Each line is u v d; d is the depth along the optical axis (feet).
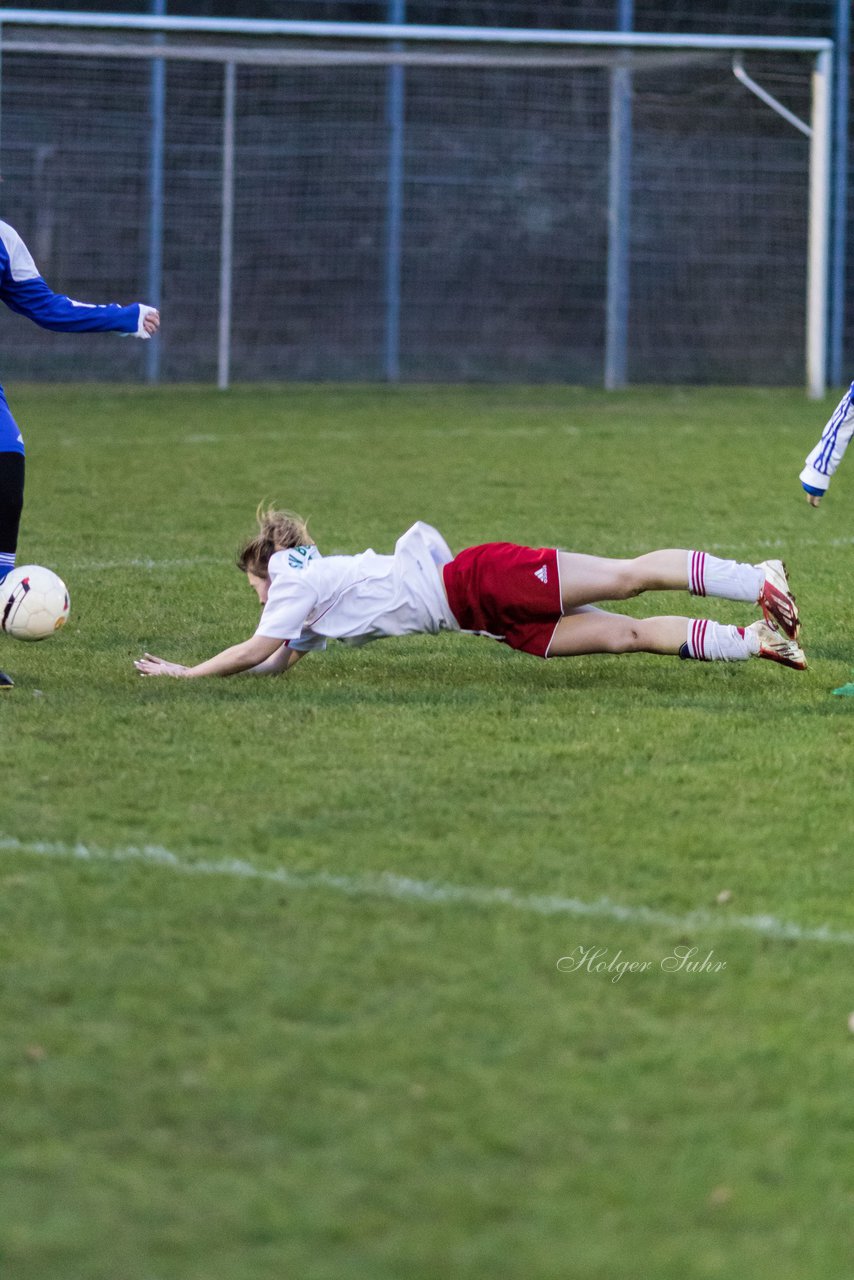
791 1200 32.07
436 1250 30.30
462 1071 36.73
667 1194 32.19
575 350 256.11
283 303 250.37
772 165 252.21
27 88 237.45
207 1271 29.66
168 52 215.10
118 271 244.42
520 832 51.98
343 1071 36.68
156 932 43.96
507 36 217.77
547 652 71.92
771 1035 38.60
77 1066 36.91
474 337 255.50
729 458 160.15
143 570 101.65
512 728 64.54
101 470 148.97
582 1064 37.11
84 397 219.82
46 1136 34.12
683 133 249.75
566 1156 33.45
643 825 52.85
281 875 47.98
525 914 45.29
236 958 42.39
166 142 242.17
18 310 76.38
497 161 251.80
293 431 181.98
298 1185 32.37
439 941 43.52
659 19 260.21
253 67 243.40
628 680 73.67
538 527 118.93
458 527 118.42
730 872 48.73
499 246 253.65
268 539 72.59
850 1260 30.22
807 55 226.58
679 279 253.24
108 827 52.08
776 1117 35.04
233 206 246.68
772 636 72.23
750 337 255.91
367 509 126.93
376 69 246.47
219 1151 33.58
